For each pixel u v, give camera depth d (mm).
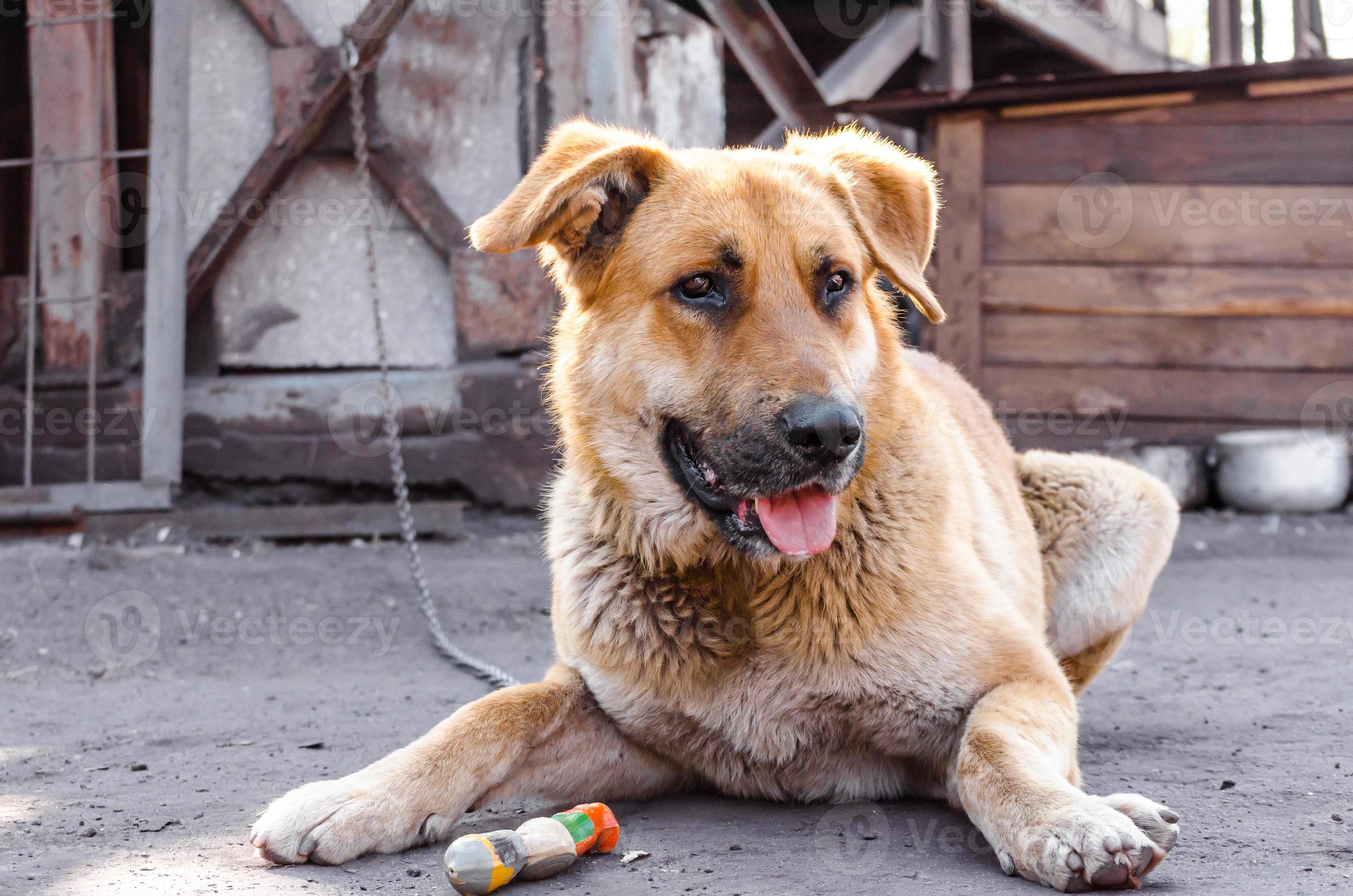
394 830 1275
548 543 1429
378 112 2848
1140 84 2959
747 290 1345
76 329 2869
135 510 2664
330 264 2912
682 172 1381
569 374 1397
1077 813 1210
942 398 1546
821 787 1366
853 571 1322
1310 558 2496
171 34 2684
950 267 3186
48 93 2807
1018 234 3166
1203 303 3088
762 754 1347
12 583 2225
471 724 1329
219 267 2893
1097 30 4309
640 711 1353
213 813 1336
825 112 3057
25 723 1590
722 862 1252
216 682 1766
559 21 2771
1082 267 3137
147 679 1779
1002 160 3164
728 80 4117
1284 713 1541
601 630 1352
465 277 2846
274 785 1393
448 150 2877
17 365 2932
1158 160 3092
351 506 2686
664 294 1354
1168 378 3125
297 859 1252
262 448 2848
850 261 1377
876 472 1348
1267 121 3033
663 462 1355
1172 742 1470
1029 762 1258
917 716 1331
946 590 1336
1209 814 1301
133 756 1477
